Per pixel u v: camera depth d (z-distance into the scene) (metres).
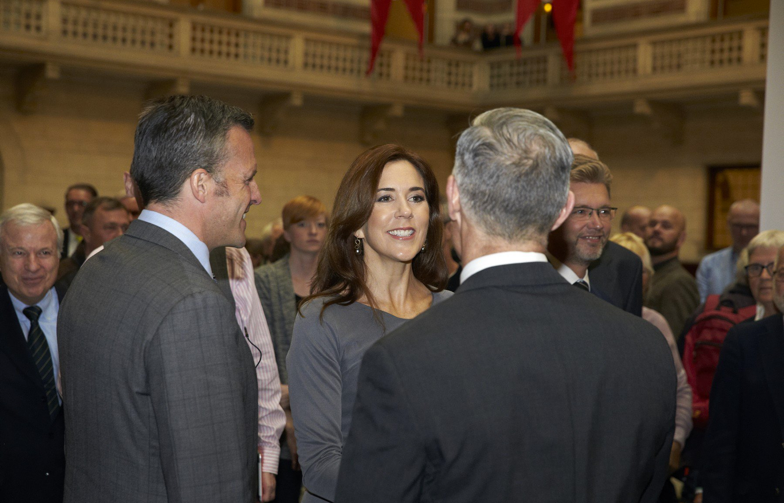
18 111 9.82
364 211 1.73
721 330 3.00
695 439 2.94
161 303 1.28
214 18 10.40
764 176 2.98
